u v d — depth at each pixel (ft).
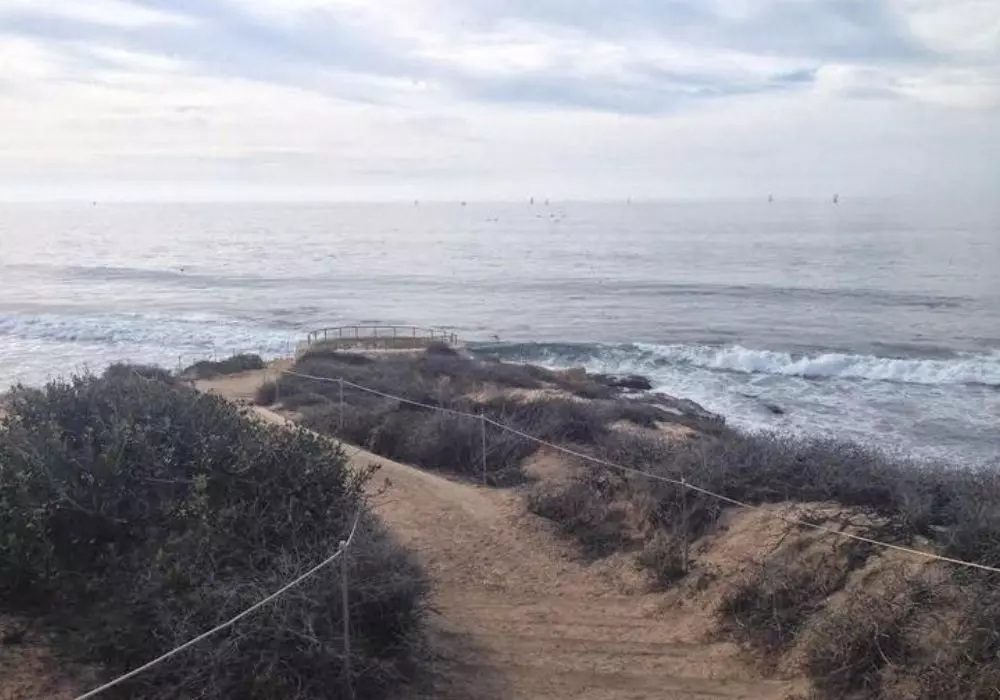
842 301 199.93
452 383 76.79
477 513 37.78
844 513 29.55
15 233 558.97
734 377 114.73
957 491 30.83
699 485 34.24
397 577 24.57
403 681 23.32
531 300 215.92
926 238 390.01
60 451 25.27
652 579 30.73
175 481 25.50
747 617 26.81
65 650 20.76
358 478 29.48
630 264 308.60
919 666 22.15
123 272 281.74
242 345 138.72
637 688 24.08
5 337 140.67
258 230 622.13
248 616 20.49
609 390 92.63
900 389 106.93
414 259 351.67
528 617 28.55
